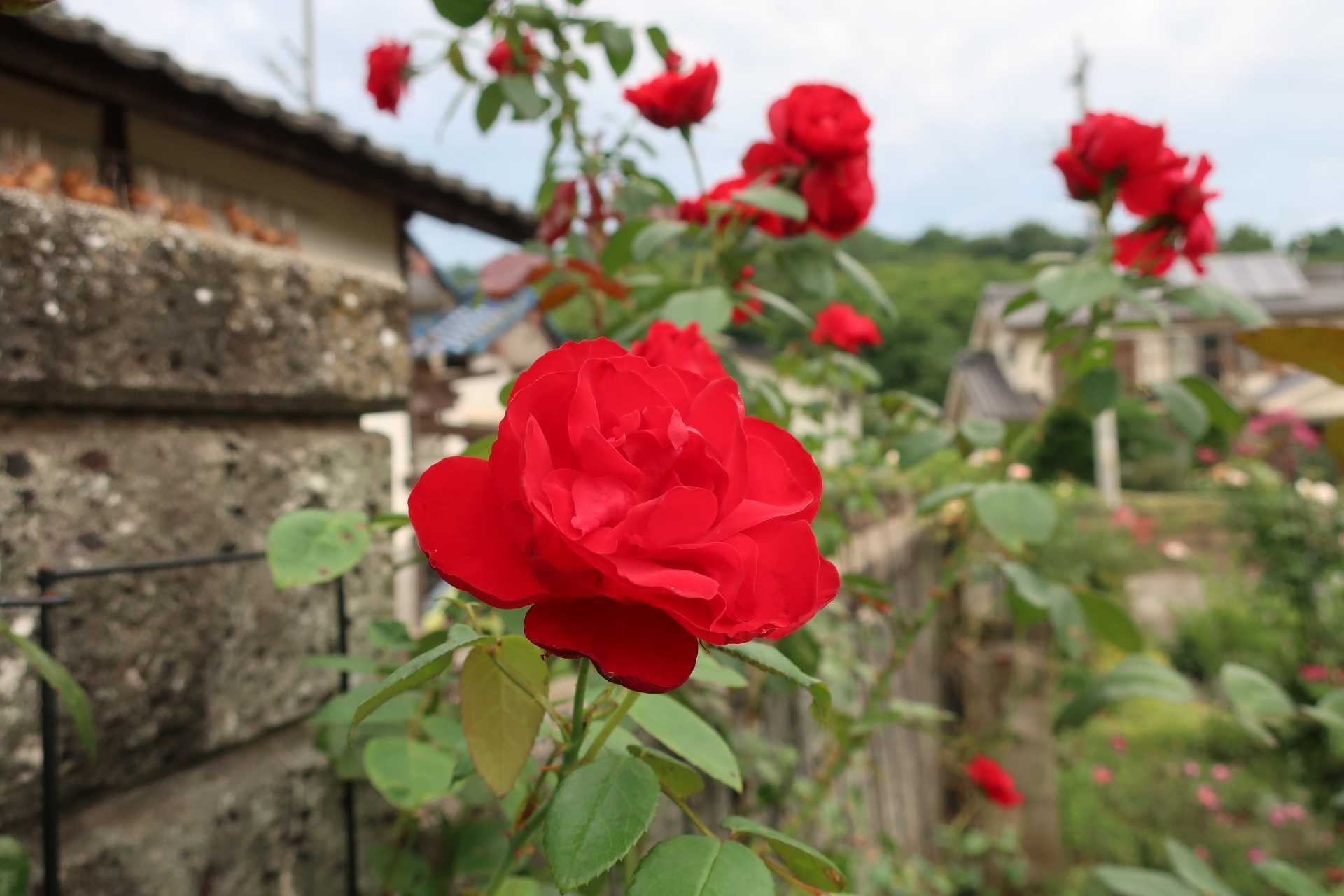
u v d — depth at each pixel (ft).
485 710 0.99
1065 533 10.36
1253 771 7.81
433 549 0.77
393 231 10.30
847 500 4.23
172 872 1.48
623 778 0.86
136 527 1.53
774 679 2.38
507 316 14.56
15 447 1.37
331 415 2.00
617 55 2.56
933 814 5.99
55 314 1.39
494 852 1.68
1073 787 7.61
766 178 2.15
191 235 1.62
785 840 0.91
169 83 6.22
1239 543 10.50
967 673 6.04
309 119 7.43
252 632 1.72
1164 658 10.55
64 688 1.14
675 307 1.94
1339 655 8.20
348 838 1.82
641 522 0.73
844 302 3.96
